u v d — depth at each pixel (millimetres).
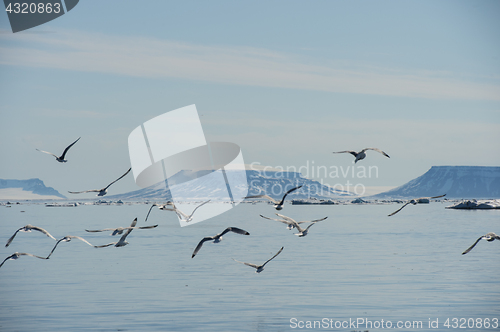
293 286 43531
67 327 31906
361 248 70250
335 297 39375
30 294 40812
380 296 39625
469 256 61281
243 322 32969
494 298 38875
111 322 32906
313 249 69375
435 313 34906
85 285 44500
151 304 37469
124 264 56844
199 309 36031
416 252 65375
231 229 26109
